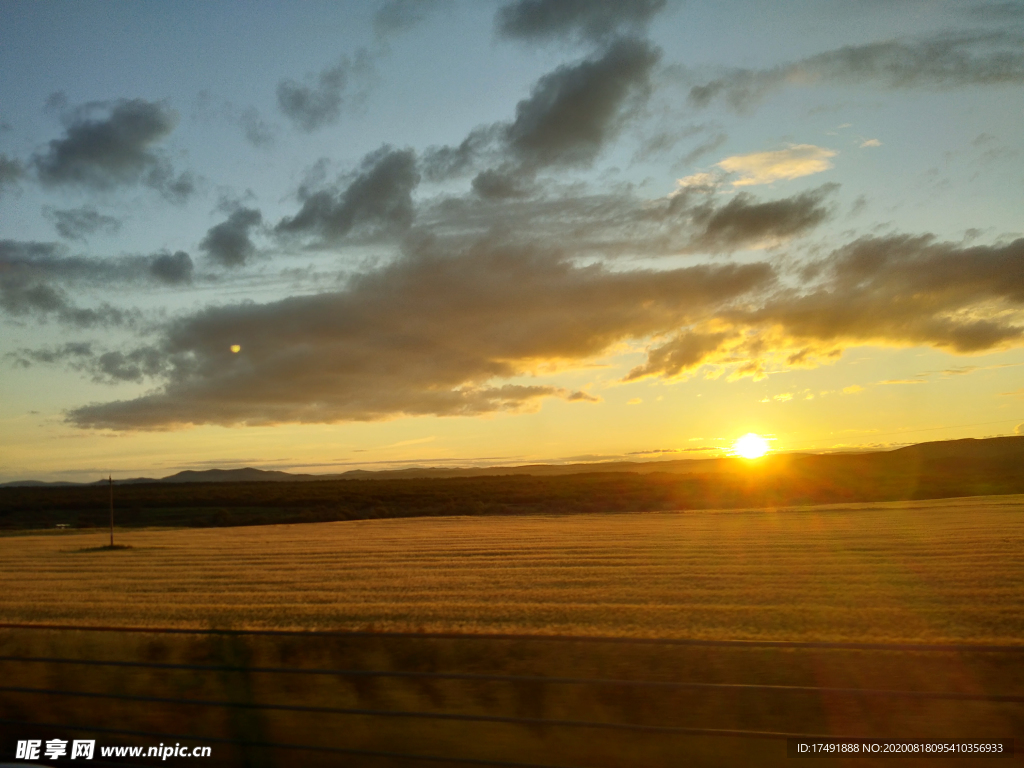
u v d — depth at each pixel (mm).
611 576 26359
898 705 6375
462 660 7980
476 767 5812
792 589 21734
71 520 79750
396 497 90875
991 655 8211
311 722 6715
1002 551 29625
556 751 6043
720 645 5543
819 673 7973
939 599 19188
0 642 9219
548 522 58000
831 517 52188
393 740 6383
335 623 17516
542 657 8195
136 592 26188
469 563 32250
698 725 6395
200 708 6820
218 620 18578
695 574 26203
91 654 8703
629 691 6934
